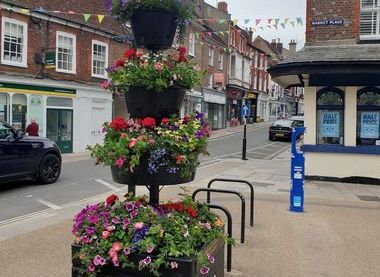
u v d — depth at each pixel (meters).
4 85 18.23
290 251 6.00
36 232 6.83
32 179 11.91
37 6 19.70
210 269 3.72
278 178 13.83
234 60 47.78
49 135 20.77
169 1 3.77
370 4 13.20
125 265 3.35
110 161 3.54
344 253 5.94
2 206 9.05
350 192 11.23
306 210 8.71
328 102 13.04
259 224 7.48
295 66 12.18
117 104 26.69
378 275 5.16
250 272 5.20
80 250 3.51
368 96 12.70
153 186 3.89
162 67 3.61
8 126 10.95
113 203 3.88
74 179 13.03
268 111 64.81
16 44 18.92
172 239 3.45
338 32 13.19
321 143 13.16
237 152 24.61
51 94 20.69
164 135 3.56
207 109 40.56
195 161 3.76
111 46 24.69
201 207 4.41
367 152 12.66
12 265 5.33
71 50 21.94
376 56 11.94
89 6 22.91
